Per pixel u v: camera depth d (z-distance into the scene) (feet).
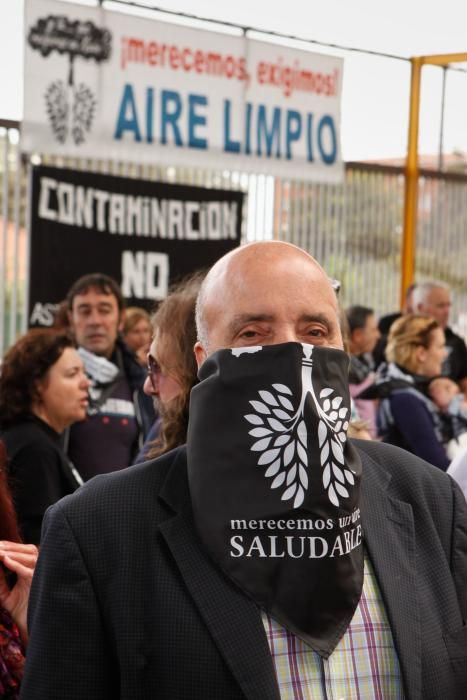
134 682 4.99
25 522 11.58
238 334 5.26
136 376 16.16
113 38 22.04
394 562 5.36
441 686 5.21
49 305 22.43
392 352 17.62
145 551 5.19
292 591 4.95
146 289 23.84
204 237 24.67
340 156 25.84
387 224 28.78
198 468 5.13
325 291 5.35
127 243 23.49
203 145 23.70
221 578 5.04
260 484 5.02
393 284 29.09
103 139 22.16
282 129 24.89
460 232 30.27
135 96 22.50
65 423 12.51
